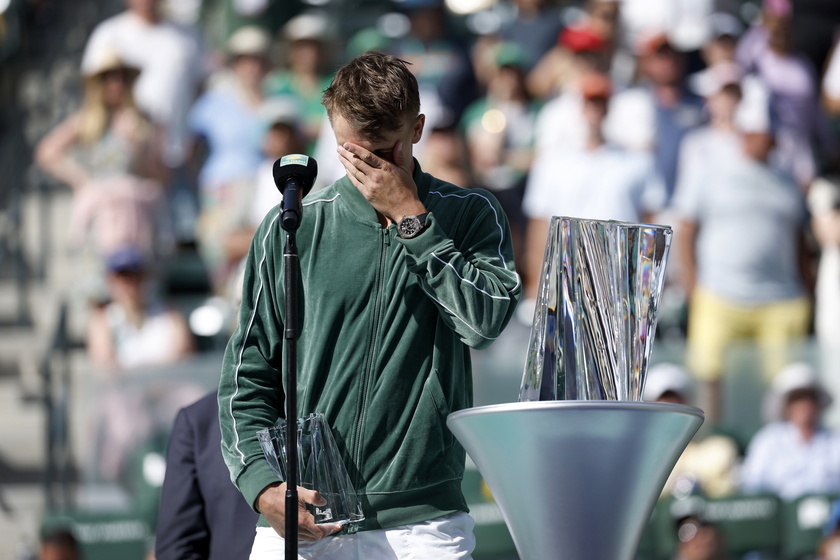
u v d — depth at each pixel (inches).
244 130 1130.7
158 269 1063.0
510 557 836.6
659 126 1115.9
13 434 1008.2
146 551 832.3
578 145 1055.6
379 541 366.0
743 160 1031.0
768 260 1018.1
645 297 357.4
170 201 1151.6
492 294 357.1
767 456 930.7
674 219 1066.7
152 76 1202.6
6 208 1218.0
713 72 1244.5
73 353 1056.8
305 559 368.5
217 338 1005.8
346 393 367.6
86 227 1055.0
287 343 356.5
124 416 900.0
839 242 1056.8
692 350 951.0
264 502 363.9
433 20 1273.4
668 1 1311.5
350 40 1552.7
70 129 1087.0
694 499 879.7
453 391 371.6
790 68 1263.5
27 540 956.0
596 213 1039.6
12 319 1138.7
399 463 365.4
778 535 890.7
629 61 1290.6
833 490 921.5
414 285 368.8
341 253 371.2
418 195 377.1
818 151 1274.6
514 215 1123.9
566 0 1492.4
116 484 889.5
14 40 1344.7
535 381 360.8
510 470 344.8
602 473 336.5
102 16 1476.4
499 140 1157.7
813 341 954.1
